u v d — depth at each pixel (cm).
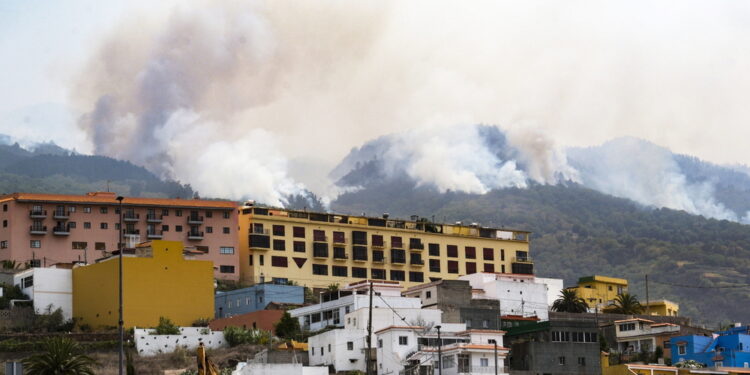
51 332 16762
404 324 15750
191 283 18262
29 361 12706
